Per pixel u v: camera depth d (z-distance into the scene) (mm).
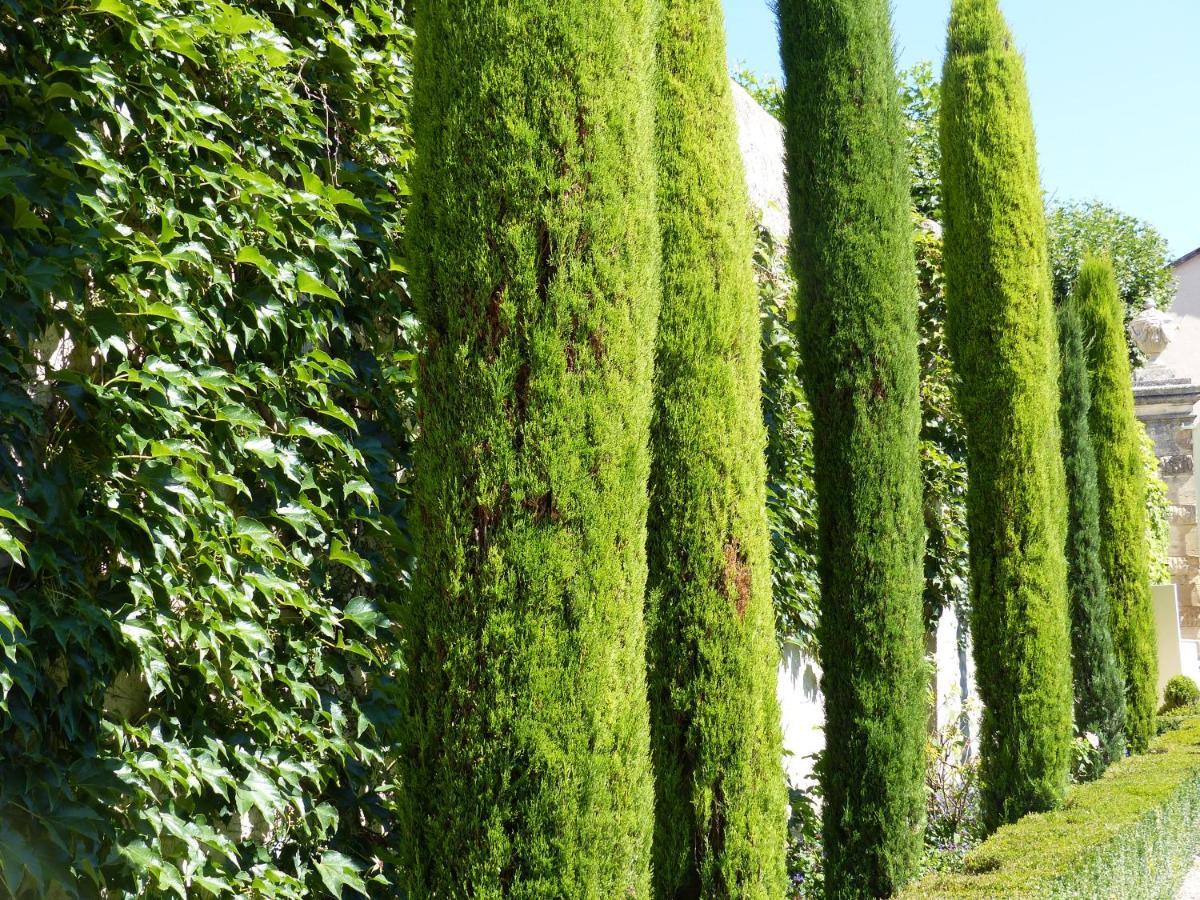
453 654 2467
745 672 3752
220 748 3023
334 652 3498
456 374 2557
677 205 3879
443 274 2600
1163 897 6684
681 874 3676
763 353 6559
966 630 10398
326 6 3770
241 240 3191
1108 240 22938
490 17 2629
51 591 2602
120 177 2834
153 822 2750
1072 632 9766
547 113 2613
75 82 2762
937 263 9320
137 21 2822
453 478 2527
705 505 3783
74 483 2682
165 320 2938
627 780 2578
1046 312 6559
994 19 6754
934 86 14898
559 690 2467
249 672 3143
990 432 6457
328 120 3771
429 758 2492
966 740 8195
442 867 2434
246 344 3242
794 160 5367
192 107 3086
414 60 2771
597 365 2604
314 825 3410
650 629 3768
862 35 5305
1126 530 10875
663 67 3930
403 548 3719
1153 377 23078
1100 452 11016
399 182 3881
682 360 3826
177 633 2889
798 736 7086
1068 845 5289
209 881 2902
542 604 2475
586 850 2463
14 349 2611
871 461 5082
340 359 3570
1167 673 15617
